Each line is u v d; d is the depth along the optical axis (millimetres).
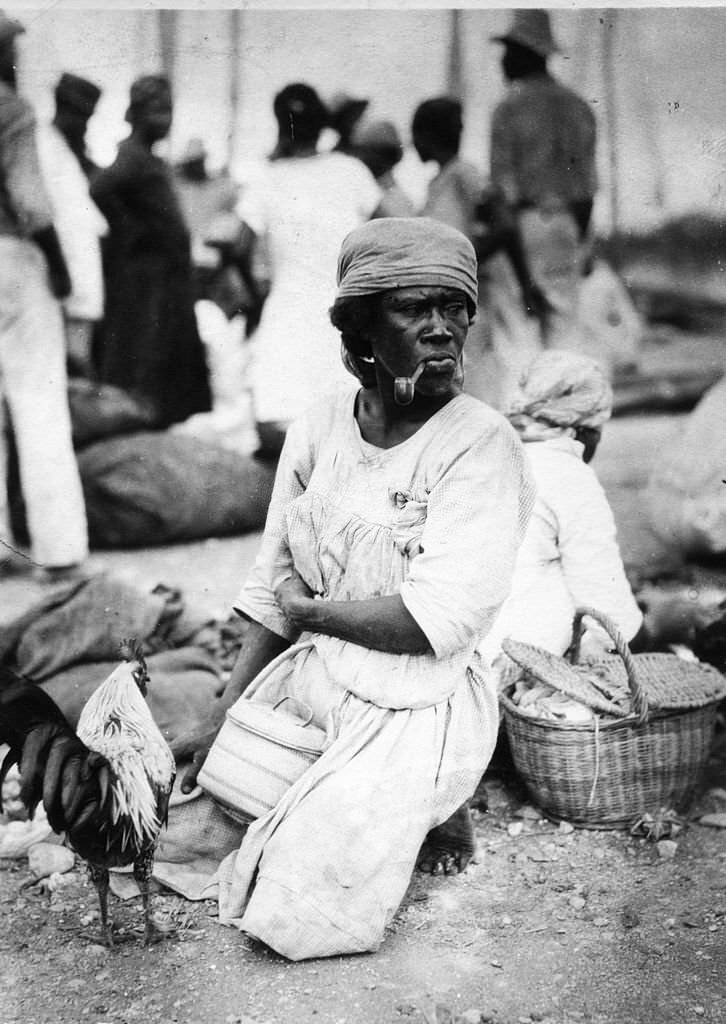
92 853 3375
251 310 5332
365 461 3791
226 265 5285
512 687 4352
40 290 5230
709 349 5266
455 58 5145
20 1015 3219
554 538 4594
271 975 3373
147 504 5316
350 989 3293
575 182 5227
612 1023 3104
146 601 5277
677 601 5203
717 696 4113
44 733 3369
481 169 5230
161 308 5297
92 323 5281
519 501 3705
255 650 4066
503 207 5258
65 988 3336
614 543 4609
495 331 5352
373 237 3625
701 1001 3186
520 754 4191
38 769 3332
